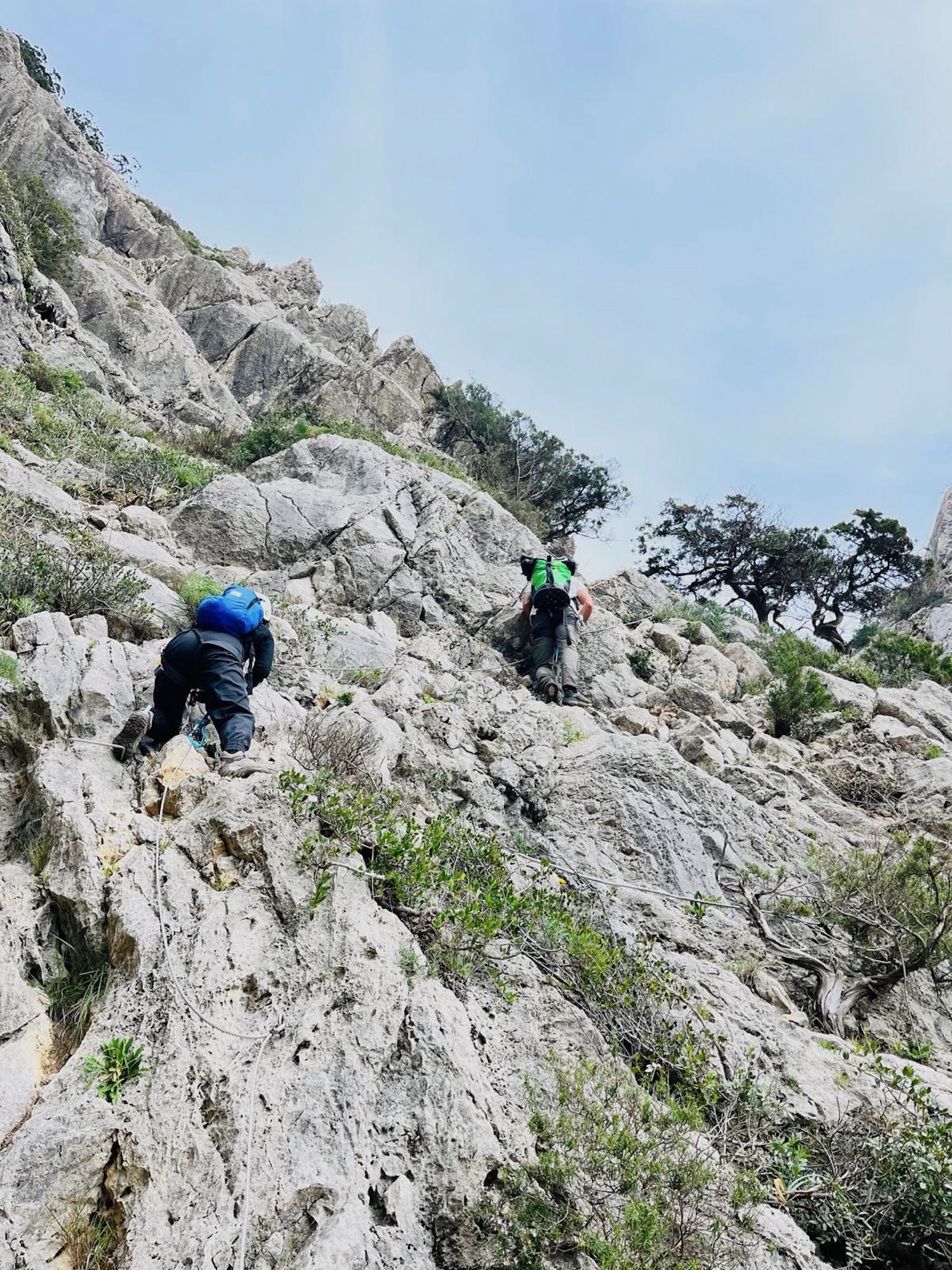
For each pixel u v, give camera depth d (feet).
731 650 41.47
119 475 35.22
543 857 19.52
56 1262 8.73
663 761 22.66
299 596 29.55
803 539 79.87
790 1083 14.14
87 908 11.93
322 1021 11.18
